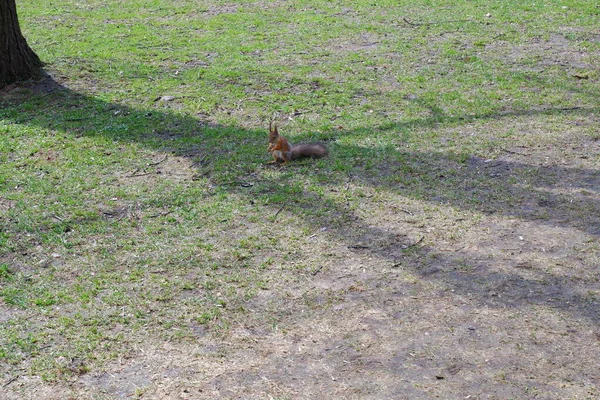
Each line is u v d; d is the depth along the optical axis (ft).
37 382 15.55
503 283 18.84
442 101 33.37
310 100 34.12
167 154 28.14
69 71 38.73
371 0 55.26
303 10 52.90
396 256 20.29
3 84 36.35
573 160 26.50
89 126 31.35
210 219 22.70
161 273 19.76
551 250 20.39
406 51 41.68
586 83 35.40
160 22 50.44
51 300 18.54
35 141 29.68
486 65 38.58
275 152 26.66
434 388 15.06
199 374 15.71
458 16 49.55
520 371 15.51
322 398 14.85
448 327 17.11
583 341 16.46
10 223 22.72
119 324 17.56
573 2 52.19
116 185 25.45
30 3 56.90
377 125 30.55
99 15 52.70
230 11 53.31
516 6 51.65
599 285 18.65
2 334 17.16
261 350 16.48
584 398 14.61
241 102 34.14
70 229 22.35
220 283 19.19
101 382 15.52
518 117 31.04
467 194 23.94
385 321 17.40
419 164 26.37
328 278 19.30
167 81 37.22
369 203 23.47
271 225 22.22
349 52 41.88
